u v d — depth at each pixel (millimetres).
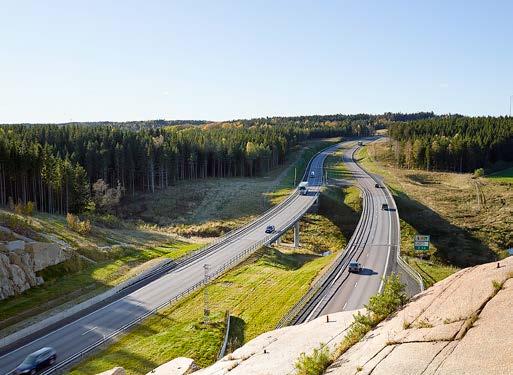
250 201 119625
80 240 70938
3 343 39875
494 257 82000
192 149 154250
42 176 97938
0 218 63219
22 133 136625
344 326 17641
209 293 52375
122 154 128375
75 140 135125
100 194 109750
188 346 37250
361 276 50969
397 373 10625
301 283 51156
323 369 13289
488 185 131500
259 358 17219
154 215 112000
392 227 79750
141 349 37281
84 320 46000
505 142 168500
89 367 34281
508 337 10234
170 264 66000
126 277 59625
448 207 108125
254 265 63875
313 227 98625
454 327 11930
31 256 55312
